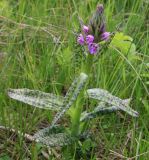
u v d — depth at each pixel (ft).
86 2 3.05
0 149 2.12
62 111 1.84
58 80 2.52
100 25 1.87
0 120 2.22
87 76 1.88
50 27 2.89
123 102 1.94
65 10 3.08
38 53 2.76
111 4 3.13
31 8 3.11
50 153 2.05
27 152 2.08
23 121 2.26
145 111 2.35
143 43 2.81
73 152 2.02
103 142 2.19
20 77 2.47
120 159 2.10
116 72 2.49
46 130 1.97
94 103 2.29
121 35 2.47
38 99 1.98
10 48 2.62
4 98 2.34
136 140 2.08
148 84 2.50
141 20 2.95
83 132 2.04
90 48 1.86
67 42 2.79
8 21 2.90
